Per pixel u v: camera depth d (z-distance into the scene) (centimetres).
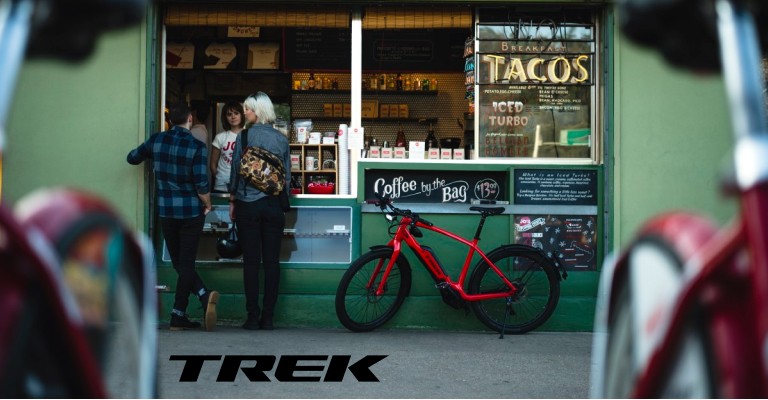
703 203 749
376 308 732
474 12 770
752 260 125
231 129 795
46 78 739
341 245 755
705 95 750
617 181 749
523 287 728
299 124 796
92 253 173
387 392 515
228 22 761
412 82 928
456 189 762
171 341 657
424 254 722
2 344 133
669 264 170
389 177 761
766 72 643
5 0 144
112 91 741
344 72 902
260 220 720
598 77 763
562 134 768
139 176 738
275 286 724
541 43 770
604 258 749
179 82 853
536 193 752
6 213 128
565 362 612
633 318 196
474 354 635
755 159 126
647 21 163
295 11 765
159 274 742
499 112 768
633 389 182
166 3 760
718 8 145
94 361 157
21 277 140
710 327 147
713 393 145
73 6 159
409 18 768
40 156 739
